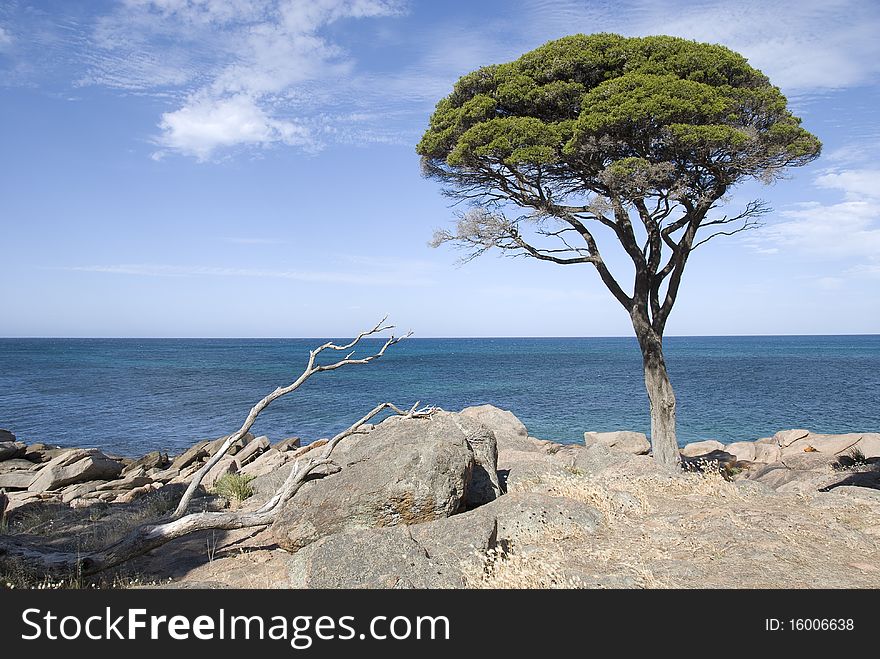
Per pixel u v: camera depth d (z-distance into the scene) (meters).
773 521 7.79
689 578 6.13
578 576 6.17
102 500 13.38
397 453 8.16
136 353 140.50
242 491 12.33
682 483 10.04
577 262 17.09
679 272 16.19
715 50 15.36
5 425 32.50
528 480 10.59
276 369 80.12
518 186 16.64
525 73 15.93
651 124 14.13
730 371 69.94
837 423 30.56
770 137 14.80
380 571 6.14
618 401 41.97
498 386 54.25
